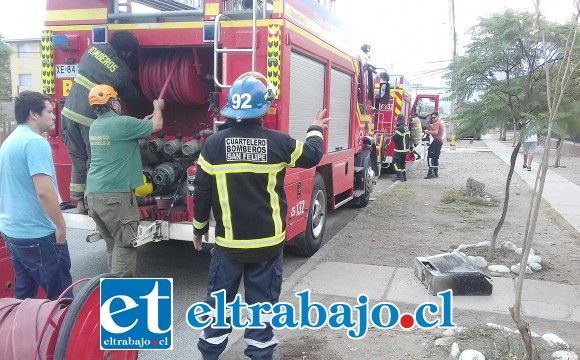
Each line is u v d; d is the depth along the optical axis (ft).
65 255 12.75
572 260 21.34
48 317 9.23
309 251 22.52
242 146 11.37
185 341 14.64
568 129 15.76
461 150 82.07
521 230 26.66
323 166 23.34
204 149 11.68
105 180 15.47
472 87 18.29
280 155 11.59
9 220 12.09
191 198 17.28
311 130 12.42
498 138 114.21
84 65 16.97
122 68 17.33
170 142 17.75
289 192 18.85
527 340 12.01
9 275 13.24
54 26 18.52
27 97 12.07
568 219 28.32
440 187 42.11
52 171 12.03
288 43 17.06
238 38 16.44
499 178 47.16
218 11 16.81
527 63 17.10
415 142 64.18
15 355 9.25
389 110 51.98
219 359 13.08
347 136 27.53
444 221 29.04
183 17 17.51
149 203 17.99
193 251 23.41
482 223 28.37
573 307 16.46
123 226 15.79
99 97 15.40
